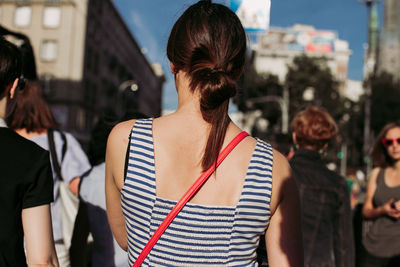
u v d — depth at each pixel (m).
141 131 1.07
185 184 1.02
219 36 1.08
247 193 1.02
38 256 1.20
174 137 1.06
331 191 2.35
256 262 1.11
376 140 3.30
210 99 1.02
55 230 2.09
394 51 42.06
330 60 58.78
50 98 30.95
